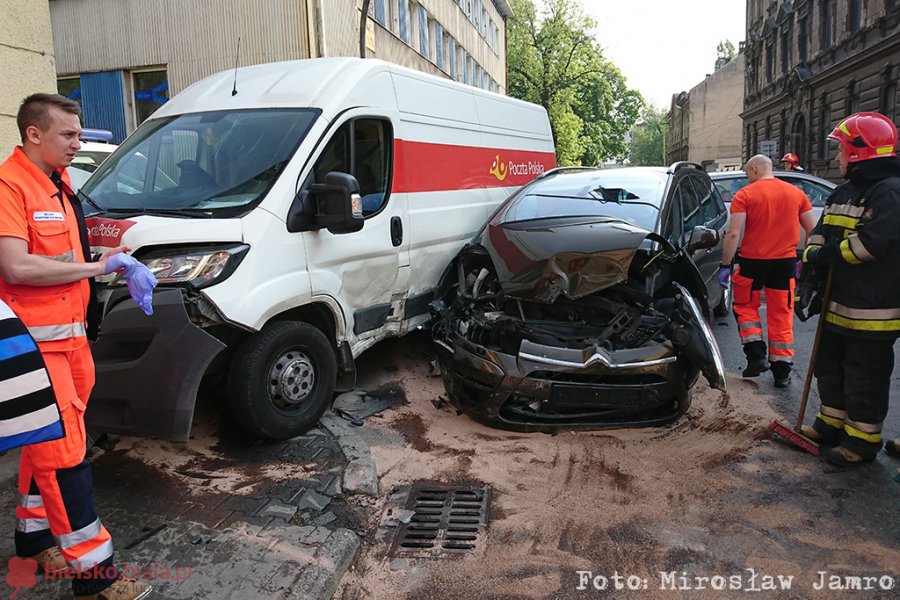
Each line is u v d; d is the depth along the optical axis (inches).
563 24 1780.3
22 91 218.1
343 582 116.6
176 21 550.9
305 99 183.5
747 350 215.2
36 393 87.7
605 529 130.6
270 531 126.6
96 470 151.8
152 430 141.6
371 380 216.7
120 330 144.6
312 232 170.4
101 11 567.8
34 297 98.7
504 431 177.0
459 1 1097.4
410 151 212.2
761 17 1557.6
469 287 205.8
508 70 1824.6
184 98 203.0
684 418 184.5
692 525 131.7
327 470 153.0
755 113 1612.9
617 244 174.6
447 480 150.6
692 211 244.1
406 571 118.8
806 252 161.0
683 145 2891.2
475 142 255.1
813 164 1194.0
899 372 219.0
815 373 165.0
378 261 196.2
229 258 148.9
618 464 156.9
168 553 119.0
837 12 1069.1
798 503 139.2
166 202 166.2
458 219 240.4
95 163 285.0
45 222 98.8
